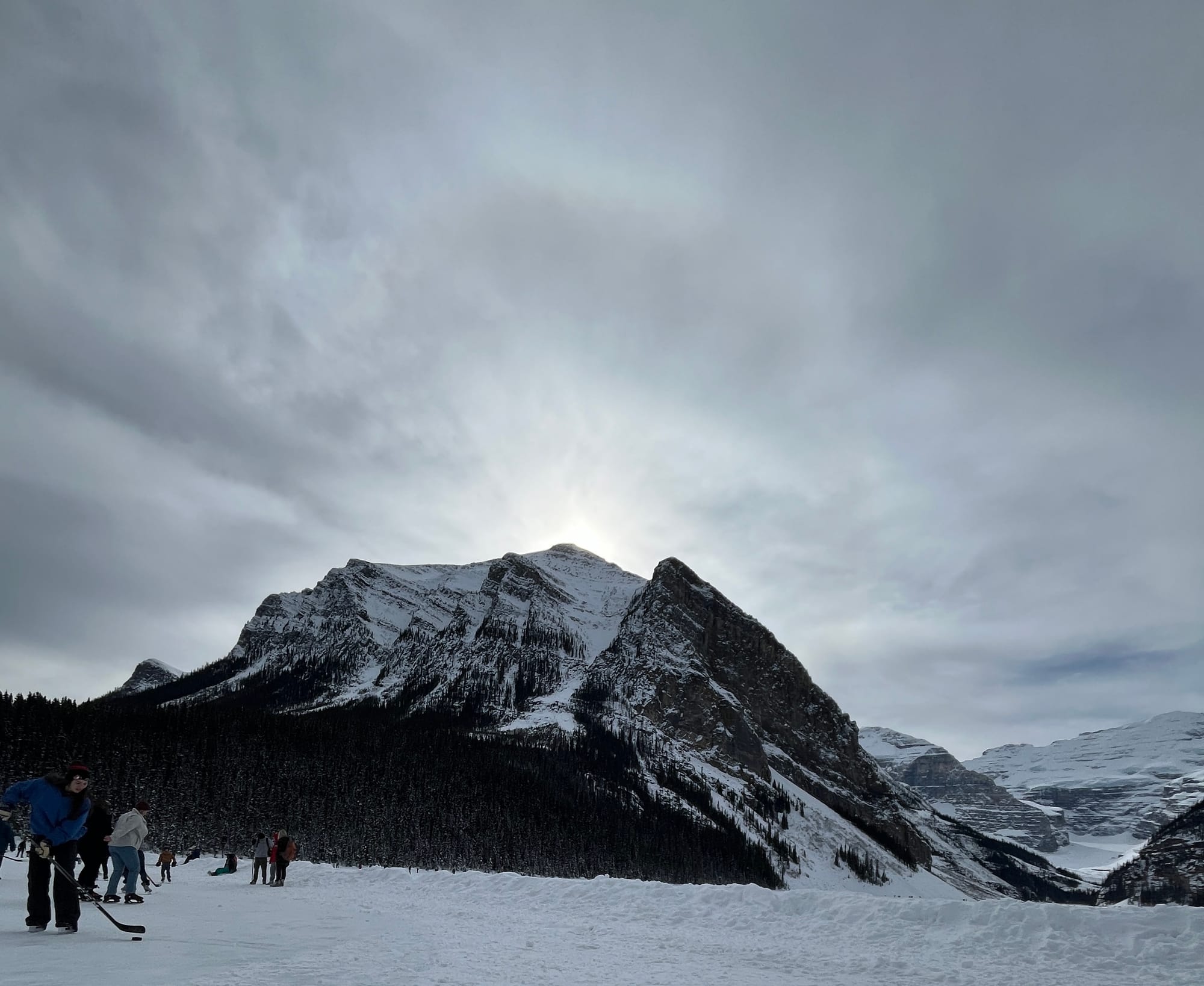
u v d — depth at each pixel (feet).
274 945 48.52
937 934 63.21
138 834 78.33
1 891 75.10
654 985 43.57
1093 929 59.98
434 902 92.99
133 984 32.65
